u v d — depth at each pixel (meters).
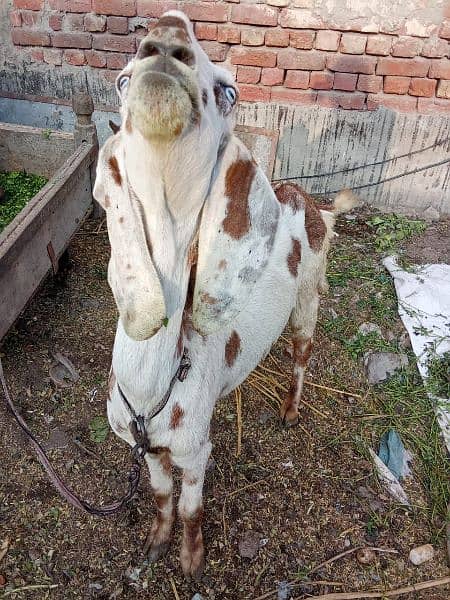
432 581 1.23
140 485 1.35
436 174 2.36
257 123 2.36
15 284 1.48
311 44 2.19
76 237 2.11
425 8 2.08
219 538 1.27
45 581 1.17
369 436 1.53
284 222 1.21
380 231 2.29
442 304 1.92
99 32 2.24
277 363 1.71
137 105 0.54
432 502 1.38
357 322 1.87
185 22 0.58
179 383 0.93
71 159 1.83
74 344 1.69
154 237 0.69
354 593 1.19
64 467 1.38
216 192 0.69
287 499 1.36
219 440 1.47
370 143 2.34
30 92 2.42
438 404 1.60
